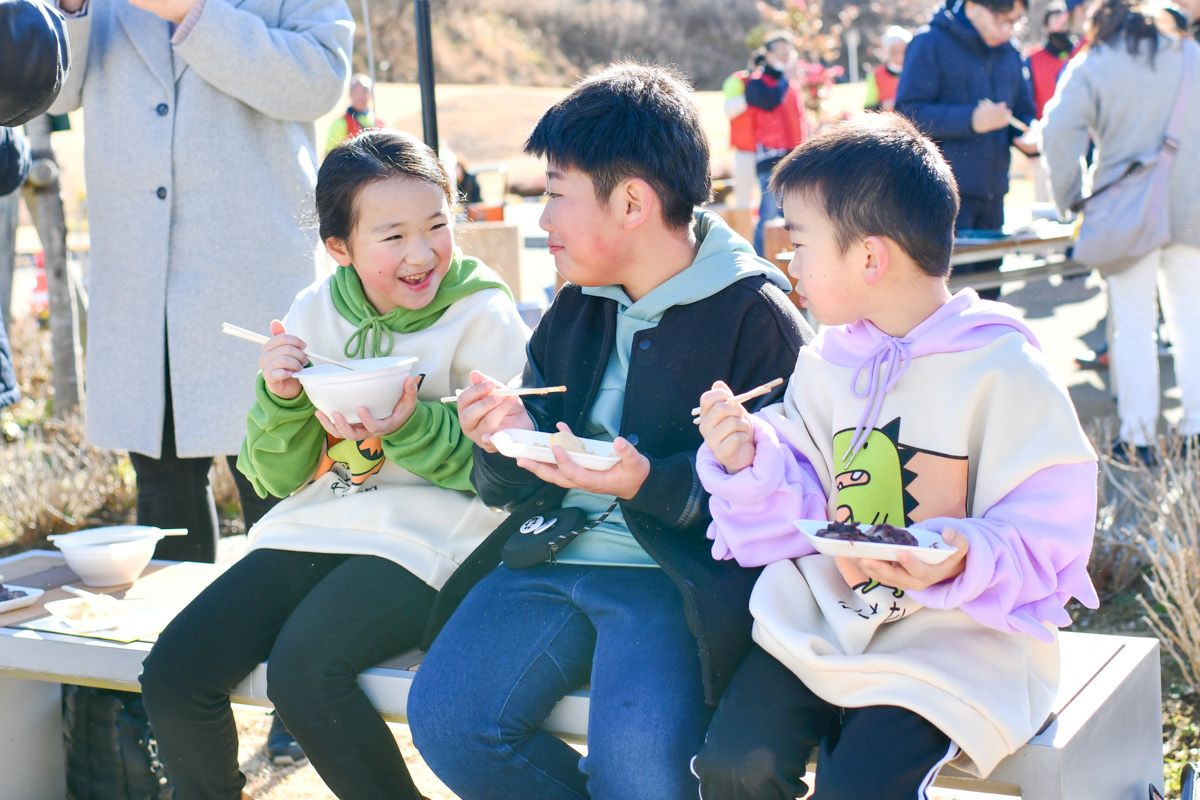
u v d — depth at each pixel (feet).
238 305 11.43
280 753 10.86
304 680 7.69
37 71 8.69
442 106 76.33
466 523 8.55
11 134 11.04
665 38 114.11
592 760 6.96
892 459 6.75
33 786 9.85
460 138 70.08
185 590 9.80
